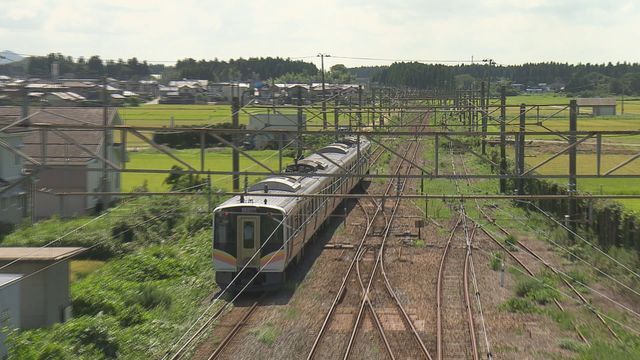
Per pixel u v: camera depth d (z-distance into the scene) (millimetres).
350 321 29703
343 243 47562
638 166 84438
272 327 28656
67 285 27719
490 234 50656
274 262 35188
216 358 24781
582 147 105250
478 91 114875
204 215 51375
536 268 40125
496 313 31172
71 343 23547
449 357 25000
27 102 44688
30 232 44500
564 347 26250
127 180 77375
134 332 26422
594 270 39281
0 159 50781
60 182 60031
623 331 28203
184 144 102062
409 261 41969
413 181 81000
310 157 56750
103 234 43906
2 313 22844
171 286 34688
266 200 36031
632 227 39812
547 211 57469
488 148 103875
